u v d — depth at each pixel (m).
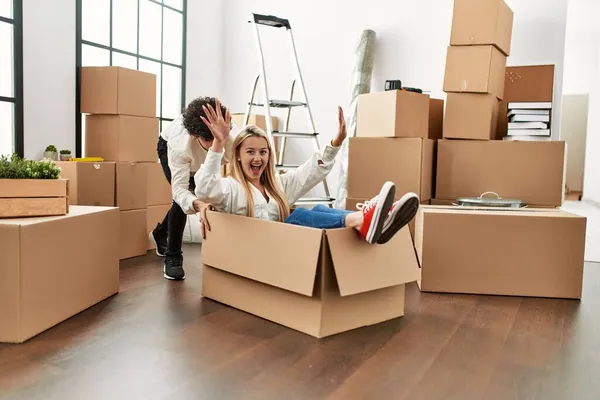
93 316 2.00
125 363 1.56
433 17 3.82
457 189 3.15
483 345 1.77
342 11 4.17
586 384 1.48
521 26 3.50
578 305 2.30
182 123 2.39
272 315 1.96
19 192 1.89
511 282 2.44
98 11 3.50
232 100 4.72
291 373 1.51
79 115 3.28
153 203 3.36
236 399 1.35
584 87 4.27
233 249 2.07
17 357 1.59
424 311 2.16
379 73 4.04
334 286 1.82
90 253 2.09
